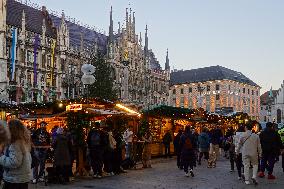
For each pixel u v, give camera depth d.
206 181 16.98
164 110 29.53
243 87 124.38
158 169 22.02
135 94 89.38
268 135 17.61
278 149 17.58
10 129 6.69
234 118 44.16
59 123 28.02
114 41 83.56
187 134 18.97
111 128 21.06
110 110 21.59
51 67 64.50
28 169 6.75
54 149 16.28
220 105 115.19
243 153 15.84
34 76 59.88
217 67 121.56
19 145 6.63
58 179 16.34
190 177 18.39
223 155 33.38
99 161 18.16
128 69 86.56
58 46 67.50
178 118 33.25
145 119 24.11
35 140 16.53
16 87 56.09
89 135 18.27
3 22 56.62
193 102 121.00
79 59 71.69
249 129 15.87
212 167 23.27
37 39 60.34
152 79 97.38
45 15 71.88
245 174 15.90
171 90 127.12
